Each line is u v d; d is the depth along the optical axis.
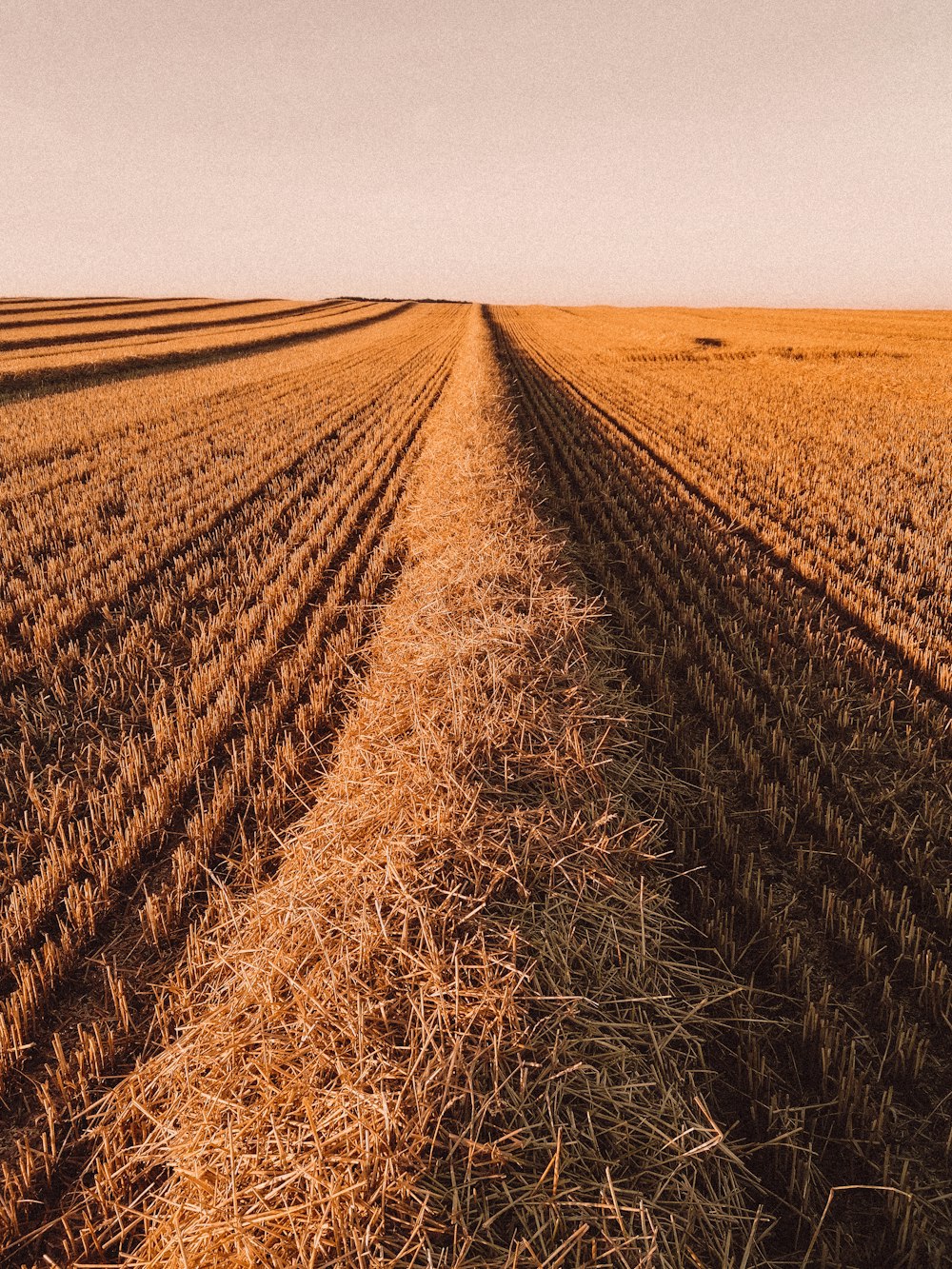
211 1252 2.07
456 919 2.95
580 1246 2.04
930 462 11.79
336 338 51.34
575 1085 2.47
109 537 9.39
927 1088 2.70
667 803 4.29
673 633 6.45
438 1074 2.36
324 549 9.41
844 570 7.92
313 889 3.22
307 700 5.86
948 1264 2.19
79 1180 2.48
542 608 5.85
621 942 3.10
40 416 17.98
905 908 3.35
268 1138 2.28
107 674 6.05
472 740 4.05
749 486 11.30
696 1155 2.35
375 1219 2.06
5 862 4.00
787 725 5.11
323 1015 2.60
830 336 42.00
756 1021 2.92
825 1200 2.37
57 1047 2.78
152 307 63.00
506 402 16.91
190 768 4.74
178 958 3.38
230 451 14.80
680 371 28.58
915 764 4.53
